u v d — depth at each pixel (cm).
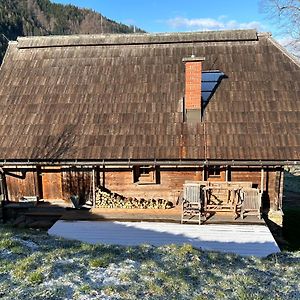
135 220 1217
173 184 1334
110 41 1662
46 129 1350
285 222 1486
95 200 1323
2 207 1385
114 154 1241
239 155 1199
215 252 916
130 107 1394
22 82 1542
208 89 1426
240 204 1215
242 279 727
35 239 944
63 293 620
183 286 676
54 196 1416
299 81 1417
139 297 628
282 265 847
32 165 1277
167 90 1438
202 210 1235
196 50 1603
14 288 636
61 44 1677
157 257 832
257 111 1325
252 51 1564
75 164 1245
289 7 2186
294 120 1285
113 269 729
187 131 1291
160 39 1644
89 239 1082
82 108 1410
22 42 1711
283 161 1178
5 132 1354
